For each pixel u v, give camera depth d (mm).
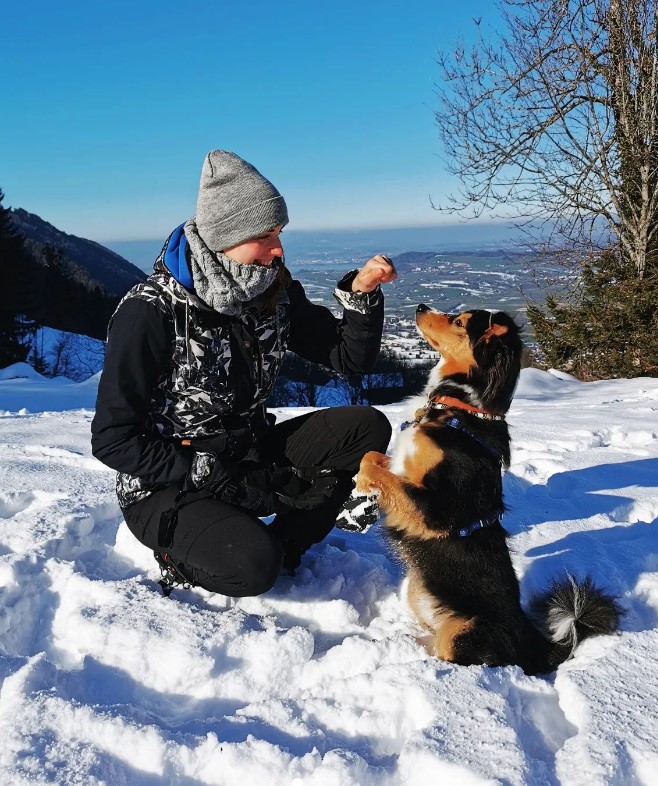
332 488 1758
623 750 1113
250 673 1396
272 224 1423
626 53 7988
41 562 1712
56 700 1159
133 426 1462
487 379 1761
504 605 1544
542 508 2414
